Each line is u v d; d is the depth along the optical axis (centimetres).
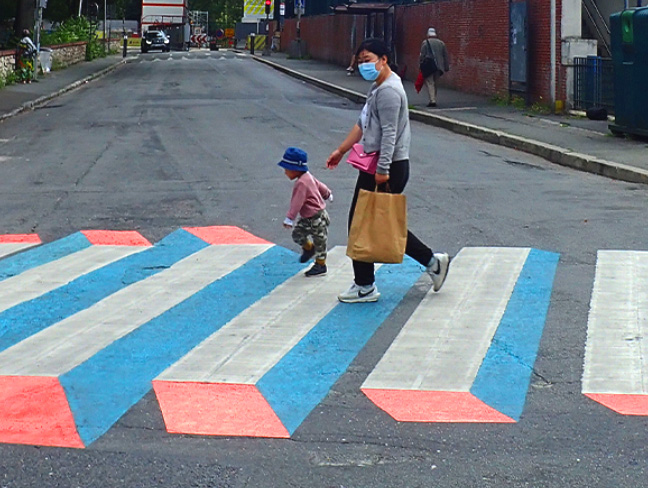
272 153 1566
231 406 532
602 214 1045
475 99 2498
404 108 706
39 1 3212
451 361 599
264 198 1171
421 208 1087
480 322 677
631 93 1598
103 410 528
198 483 439
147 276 830
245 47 7494
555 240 923
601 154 1452
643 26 1545
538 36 2180
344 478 443
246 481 441
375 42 697
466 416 514
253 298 753
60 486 439
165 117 2161
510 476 442
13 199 1186
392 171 713
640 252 870
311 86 3241
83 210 1117
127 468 456
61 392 556
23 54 3175
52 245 953
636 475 441
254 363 602
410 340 641
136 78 3650
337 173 1359
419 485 434
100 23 7894
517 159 1535
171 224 1039
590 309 702
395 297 746
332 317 697
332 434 494
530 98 2244
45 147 1678
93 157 1538
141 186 1264
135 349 633
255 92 2911
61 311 730
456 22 2759
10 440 490
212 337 656
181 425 507
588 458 460
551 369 582
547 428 497
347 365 597
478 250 888
